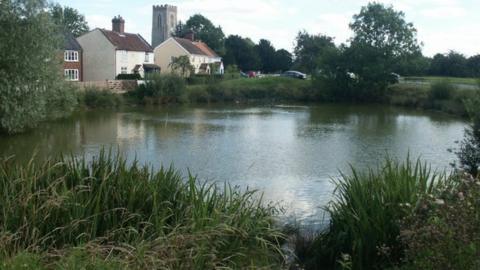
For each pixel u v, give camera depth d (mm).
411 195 7305
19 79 29438
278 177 19391
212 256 5977
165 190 7781
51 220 6551
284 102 62719
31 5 30500
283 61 115750
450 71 88750
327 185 17969
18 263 5145
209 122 39031
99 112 45688
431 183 7578
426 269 5059
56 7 37375
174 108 51469
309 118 43375
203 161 22625
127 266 5305
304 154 24906
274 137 31000
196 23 119000
